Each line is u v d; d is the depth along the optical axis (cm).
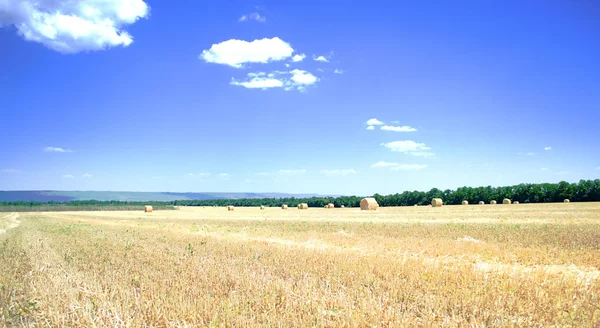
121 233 2728
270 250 1695
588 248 1672
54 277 1166
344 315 799
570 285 1012
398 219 3791
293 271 1228
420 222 3312
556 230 2331
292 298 920
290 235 2497
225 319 787
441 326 755
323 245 1975
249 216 5441
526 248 1695
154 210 9438
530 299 895
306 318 788
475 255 1603
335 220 3894
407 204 9825
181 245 1973
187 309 842
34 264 1420
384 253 1634
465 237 2144
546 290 961
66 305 884
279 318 789
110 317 805
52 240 2248
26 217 5812
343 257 1459
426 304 862
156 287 1042
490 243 1909
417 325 758
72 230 3027
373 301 875
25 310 873
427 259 1517
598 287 1002
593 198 7425
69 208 10144
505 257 1518
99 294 961
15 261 1490
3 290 1059
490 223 2998
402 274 1173
